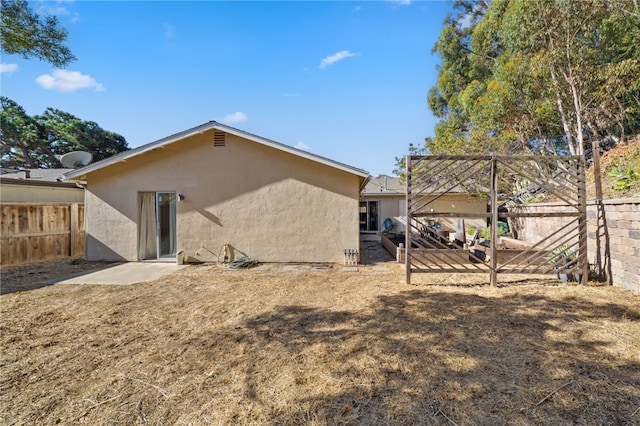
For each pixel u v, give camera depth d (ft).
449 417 8.34
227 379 10.41
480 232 45.44
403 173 55.77
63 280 25.48
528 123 41.22
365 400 9.13
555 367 10.82
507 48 39.70
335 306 18.13
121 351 12.60
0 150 91.61
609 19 29.71
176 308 18.11
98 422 8.38
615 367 10.78
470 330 14.21
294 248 33.06
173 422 8.32
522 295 19.86
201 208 33.47
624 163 30.25
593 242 23.58
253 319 16.15
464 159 22.93
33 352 12.56
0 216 30.14
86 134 101.91
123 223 33.83
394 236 47.21
